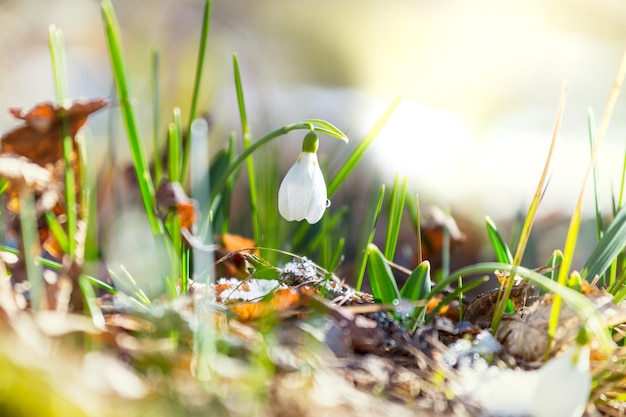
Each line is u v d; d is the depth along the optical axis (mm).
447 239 450
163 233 373
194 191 390
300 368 295
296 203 370
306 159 370
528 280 352
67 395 272
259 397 281
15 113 333
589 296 327
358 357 311
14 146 335
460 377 309
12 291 307
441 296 375
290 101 932
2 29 934
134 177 498
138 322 306
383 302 340
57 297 312
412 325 331
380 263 342
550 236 656
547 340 318
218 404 279
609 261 345
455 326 331
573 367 288
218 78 953
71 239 327
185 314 305
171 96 895
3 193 332
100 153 610
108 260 426
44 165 338
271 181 468
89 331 291
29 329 286
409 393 301
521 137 879
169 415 274
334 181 420
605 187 741
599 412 314
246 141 414
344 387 295
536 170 776
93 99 339
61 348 285
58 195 340
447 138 831
